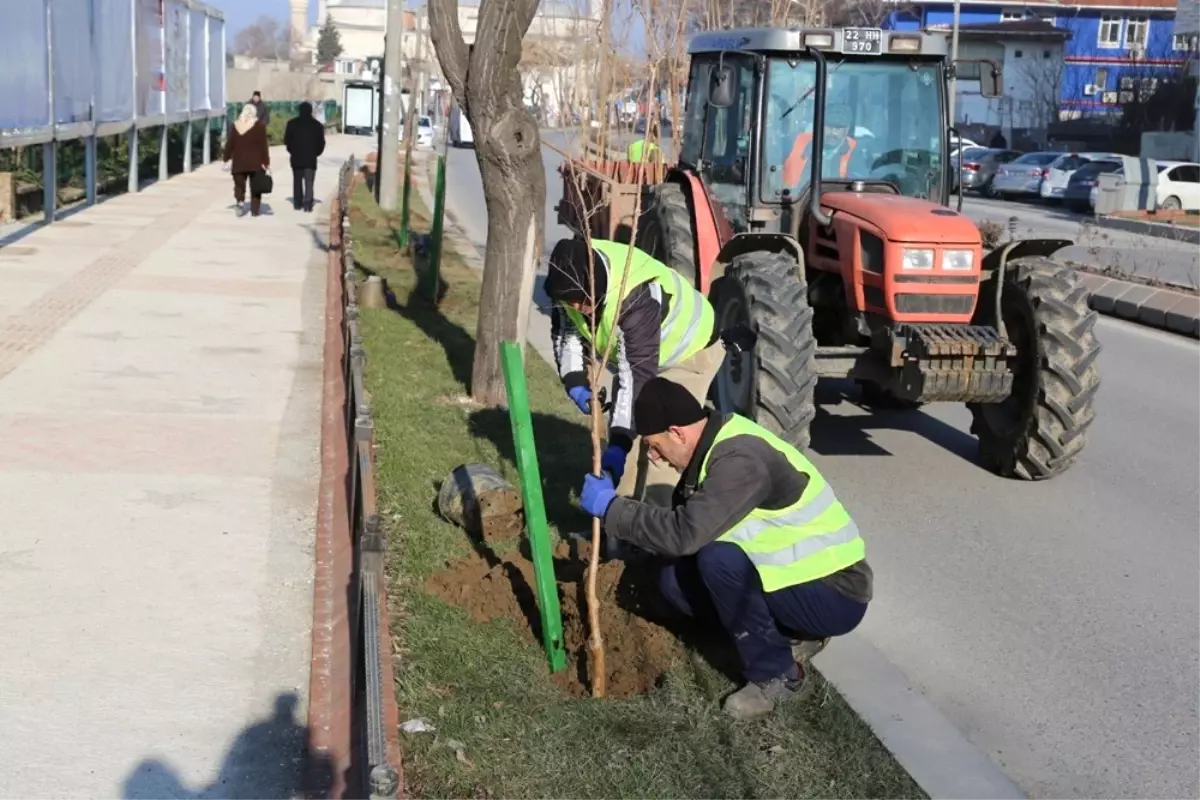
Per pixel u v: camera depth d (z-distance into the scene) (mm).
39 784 4035
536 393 9188
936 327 7535
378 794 2922
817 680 4910
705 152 9586
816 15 10508
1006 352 7395
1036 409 7844
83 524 6215
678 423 4523
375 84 45125
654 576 5270
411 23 44156
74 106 18688
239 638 5141
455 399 8961
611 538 5332
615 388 5605
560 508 6680
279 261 15547
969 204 34625
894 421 9711
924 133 8914
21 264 14023
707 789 4016
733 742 4332
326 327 11555
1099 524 7363
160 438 7746
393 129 22703
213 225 18781
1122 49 62750
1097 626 5875
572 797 3930
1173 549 6961
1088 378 7781
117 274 13742
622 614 5293
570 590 5422
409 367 9875
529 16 8234
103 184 23297
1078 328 7707
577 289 5297
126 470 7086
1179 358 12984
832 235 8289
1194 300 15070
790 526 4598
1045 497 7867
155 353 10047
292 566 5891
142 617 5254
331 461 7367
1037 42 58562
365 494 4961
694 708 4535
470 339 11242
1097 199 31078
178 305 12141
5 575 5555
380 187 22938
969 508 7605
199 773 4188
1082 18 62469
